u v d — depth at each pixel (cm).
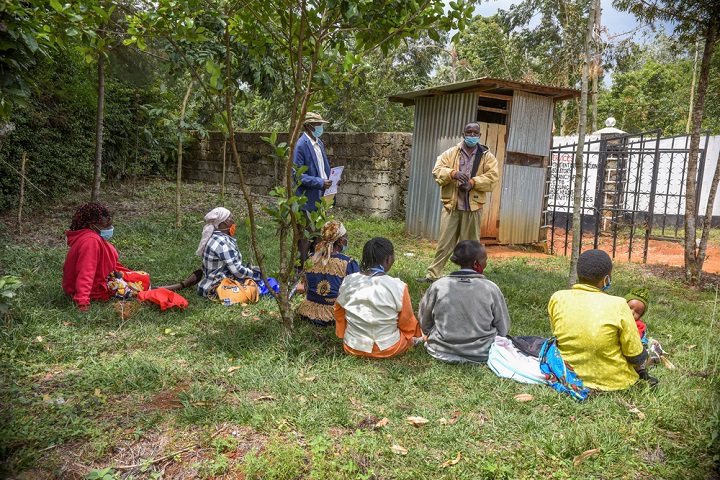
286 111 1992
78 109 1085
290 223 409
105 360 377
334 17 367
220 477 263
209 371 368
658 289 677
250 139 1511
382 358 404
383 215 1222
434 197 1015
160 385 346
